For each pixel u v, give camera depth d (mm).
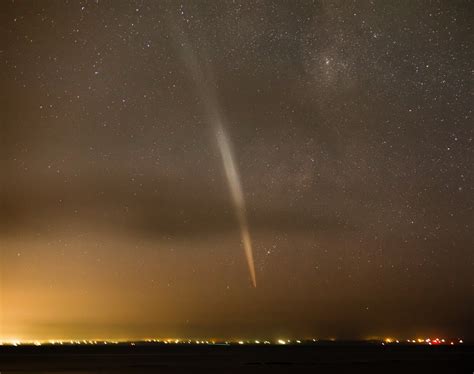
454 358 109062
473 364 86875
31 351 172375
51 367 81750
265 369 77062
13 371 73188
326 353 148250
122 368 79750
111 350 190000
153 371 73500
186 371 72875
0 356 126312
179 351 177250
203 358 116375
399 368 78375
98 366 84062
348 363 91188
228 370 75750
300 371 72438
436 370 73125
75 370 74750
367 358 110125
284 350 184625
